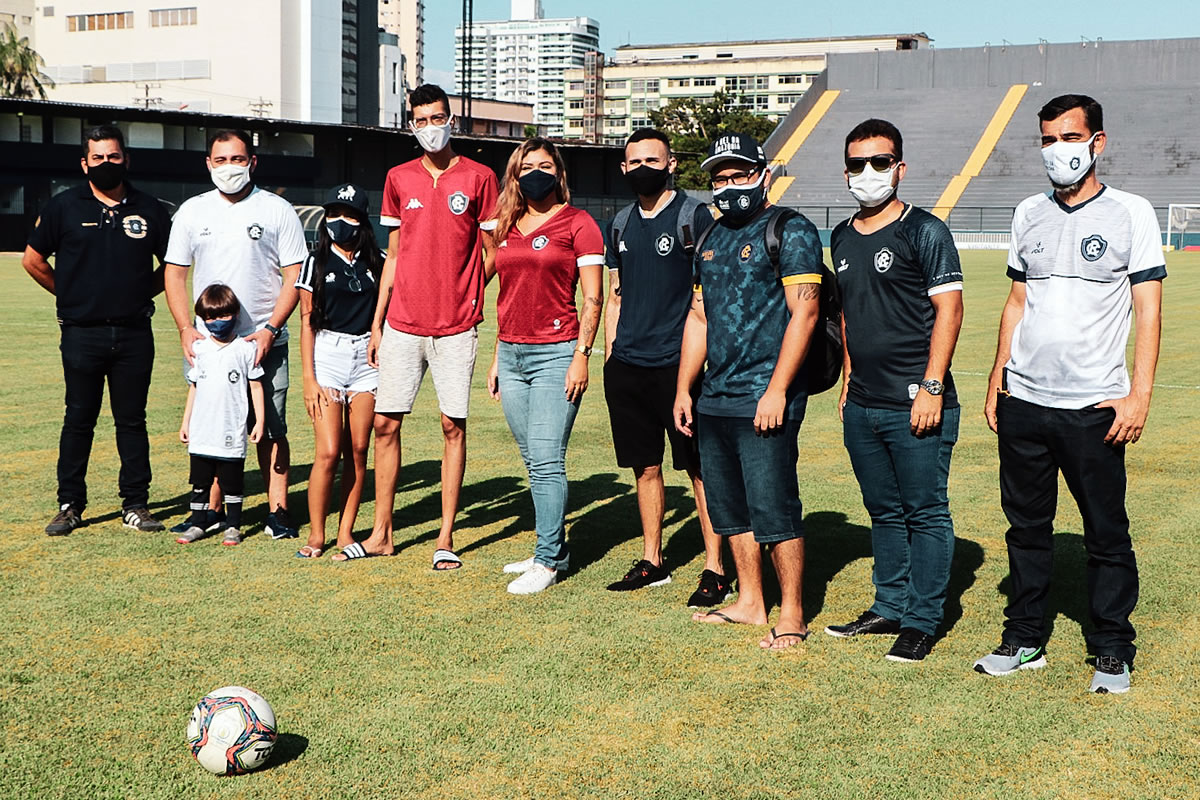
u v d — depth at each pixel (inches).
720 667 156.9
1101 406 148.9
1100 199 149.6
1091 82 2363.4
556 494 195.2
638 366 192.5
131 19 3324.3
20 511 244.2
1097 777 125.1
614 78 5211.6
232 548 218.7
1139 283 146.7
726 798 120.2
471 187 204.7
